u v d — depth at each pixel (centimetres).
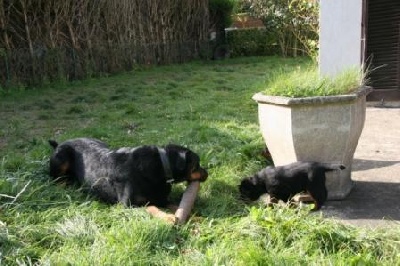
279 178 229
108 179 241
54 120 473
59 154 268
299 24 1129
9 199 235
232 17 1273
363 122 256
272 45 1220
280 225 194
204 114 475
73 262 175
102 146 269
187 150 234
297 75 270
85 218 215
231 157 306
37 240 198
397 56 487
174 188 261
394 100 501
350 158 251
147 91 655
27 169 288
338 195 244
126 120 462
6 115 501
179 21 1114
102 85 729
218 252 179
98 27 842
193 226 209
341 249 183
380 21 482
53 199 245
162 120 456
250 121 437
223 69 947
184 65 1041
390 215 222
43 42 731
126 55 925
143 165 229
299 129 235
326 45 488
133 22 949
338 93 239
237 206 237
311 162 229
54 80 738
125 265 173
